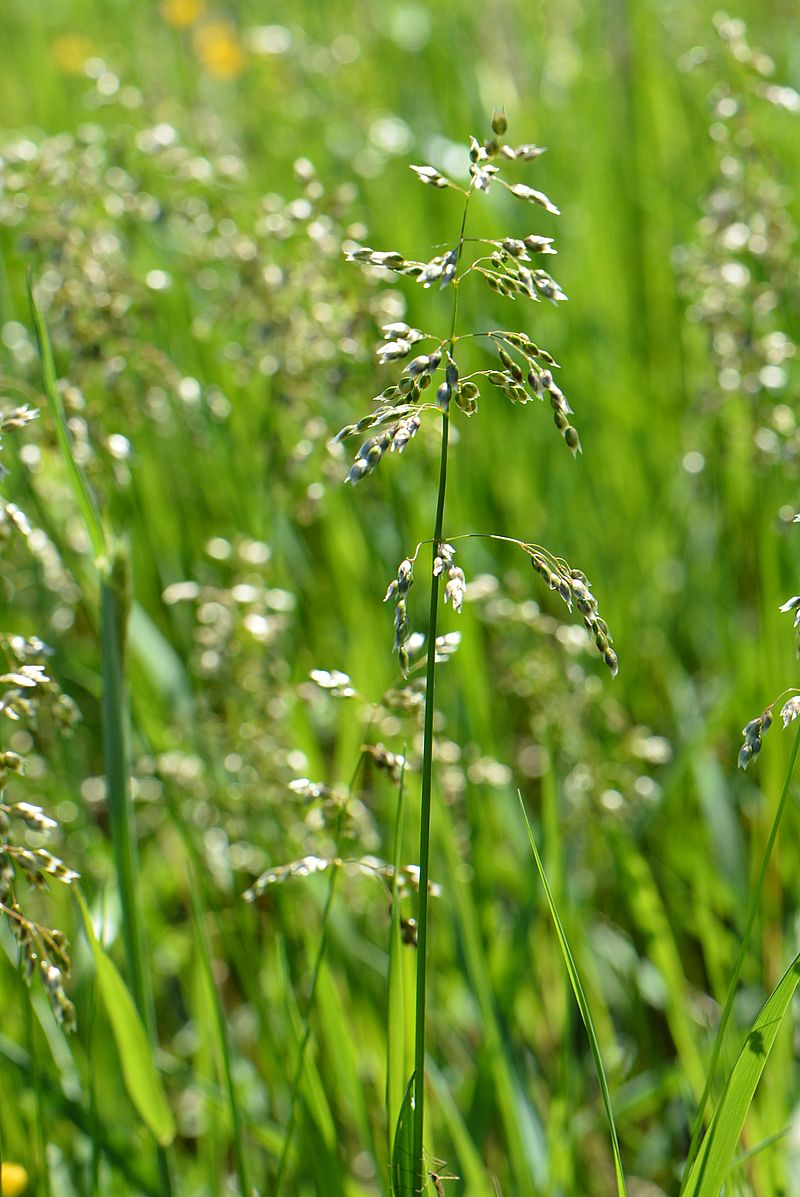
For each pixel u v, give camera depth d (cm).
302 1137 237
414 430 159
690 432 429
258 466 394
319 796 223
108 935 264
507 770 327
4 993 302
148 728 362
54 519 356
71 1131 291
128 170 364
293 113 625
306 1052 234
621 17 680
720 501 448
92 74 481
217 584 396
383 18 733
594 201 548
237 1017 371
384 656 385
